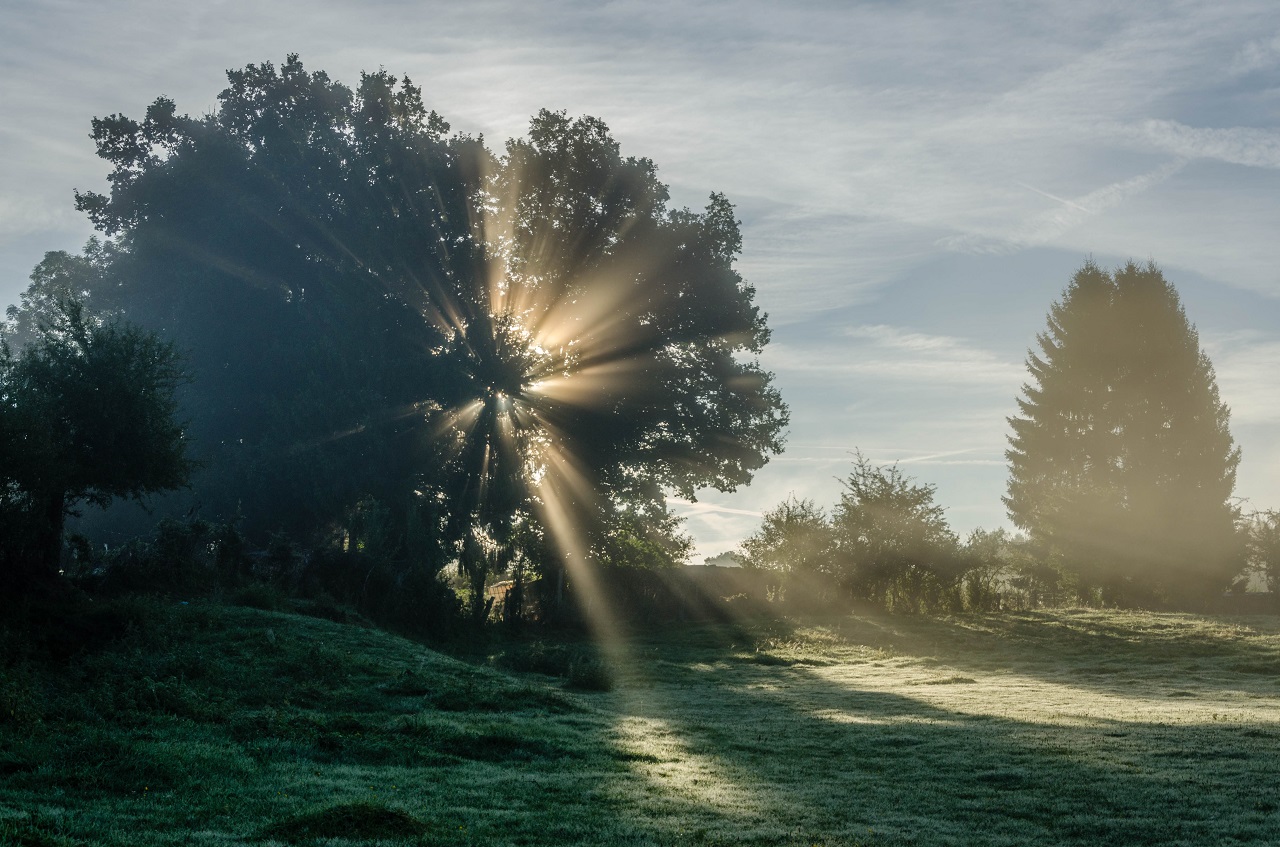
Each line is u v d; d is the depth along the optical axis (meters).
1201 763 13.65
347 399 38.88
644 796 12.34
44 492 23.17
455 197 43.91
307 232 43.56
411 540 37.44
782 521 49.22
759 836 10.35
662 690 26.78
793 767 14.45
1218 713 18.84
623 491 47.81
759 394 47.19
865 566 46.84
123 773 12.10
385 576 34.34
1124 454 59.44
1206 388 58.50
